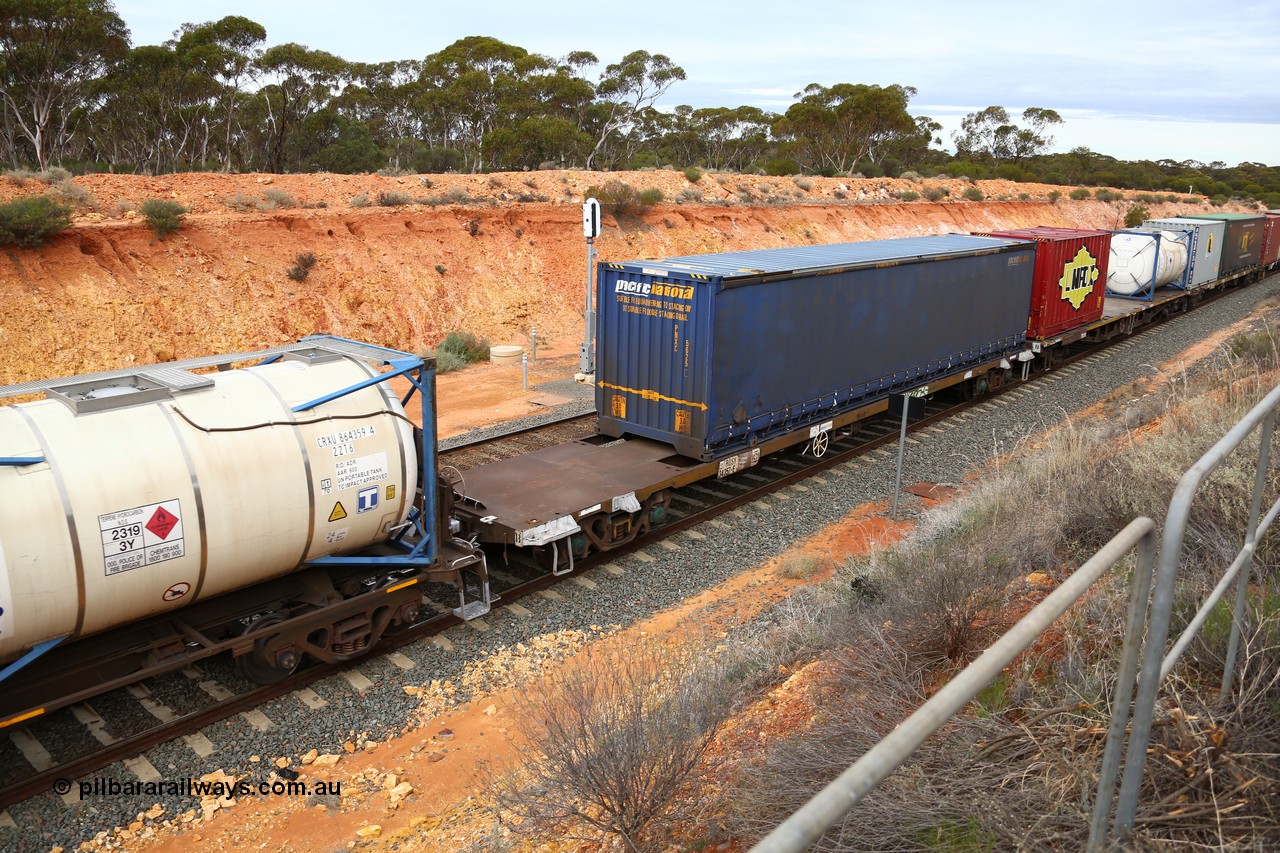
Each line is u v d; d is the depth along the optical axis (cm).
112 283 2080
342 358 858
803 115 6719
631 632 938
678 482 1171
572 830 562
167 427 699
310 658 884
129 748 720
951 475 1455
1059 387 2073
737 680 743
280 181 2902
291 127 4359
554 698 691
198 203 2527
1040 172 8981
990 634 650
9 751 723
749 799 491
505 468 1194
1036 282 2072
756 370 1267
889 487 1401
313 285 2452
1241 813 337
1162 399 1602
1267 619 425
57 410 672
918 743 180
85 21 3400
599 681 680
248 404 756
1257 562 562
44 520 621
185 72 3875
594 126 5988
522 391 2078
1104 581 625
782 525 1238
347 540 820
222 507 709
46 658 709
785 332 1305
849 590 884
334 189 2986
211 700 803
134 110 4081
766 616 956
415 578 880
